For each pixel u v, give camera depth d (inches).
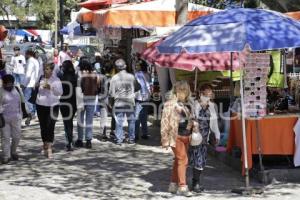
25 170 491.5
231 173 485.1
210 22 417.4
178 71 659.4
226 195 408.8
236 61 568.7
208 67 562.6
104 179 459.2
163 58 555.2
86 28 1097.4
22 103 545.3
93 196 404.5
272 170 451.8
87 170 493.4
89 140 605.0
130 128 633.6
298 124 454.6
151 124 796.6
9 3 2576.3
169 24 741.3
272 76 655.8
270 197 402.9
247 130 448.5
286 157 484.4
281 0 857.5
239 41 392.8
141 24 735.1
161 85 690.8
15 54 883.4
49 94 543.8
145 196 405.4
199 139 403.2
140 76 649.0
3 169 495.5
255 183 447.8
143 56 573.6
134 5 755.4
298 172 454.9
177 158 405.4
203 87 415.5
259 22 404.2
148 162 531.5
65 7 2208.4
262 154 461.4
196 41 406.0
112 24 728.3
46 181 449.7
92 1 957.2
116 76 623.5
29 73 801.6
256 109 436.8
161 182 449.7
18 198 396.2
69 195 406.3
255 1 895.1
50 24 2706.7
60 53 1022.4
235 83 626.8
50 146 550.9
